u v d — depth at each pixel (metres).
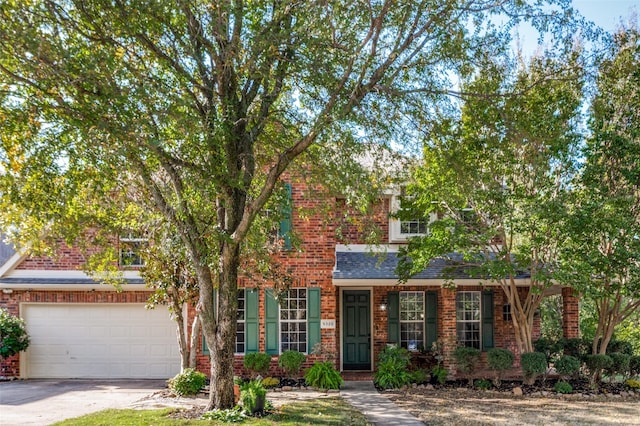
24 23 8.86
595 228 14.41
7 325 17.02
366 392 15.16
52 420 11.50
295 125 12.53
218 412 11.30
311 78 10.62
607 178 15.61
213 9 9.88
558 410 12.95
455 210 16.30
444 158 12.30
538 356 15.66
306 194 13.84
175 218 11.57
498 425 11.34
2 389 15.77
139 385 16.52
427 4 10.37
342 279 16.83
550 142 12.59
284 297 17.06
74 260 18.16
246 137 11.88
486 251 15.65
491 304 19.00
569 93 13.75
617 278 16.50
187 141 10.44
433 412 12.58
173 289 15.02
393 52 10.56
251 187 13.05
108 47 9.69
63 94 10.05
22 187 10.57
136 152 9.65
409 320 19.09
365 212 11.94
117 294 18.20
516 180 15.68
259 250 14.14
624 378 16.55
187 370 14.66
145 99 9.21
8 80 9.67
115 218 13.54
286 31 9.74
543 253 15.57
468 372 16.16
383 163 12.68
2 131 9.73
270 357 16.80
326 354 17.17
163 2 9.20
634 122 15.47
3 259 20.70
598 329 16.42
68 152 10.19
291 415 11.58
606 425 11.42
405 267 16.30
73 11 10.00
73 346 18.14
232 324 11.91
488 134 13.09
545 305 25.81
